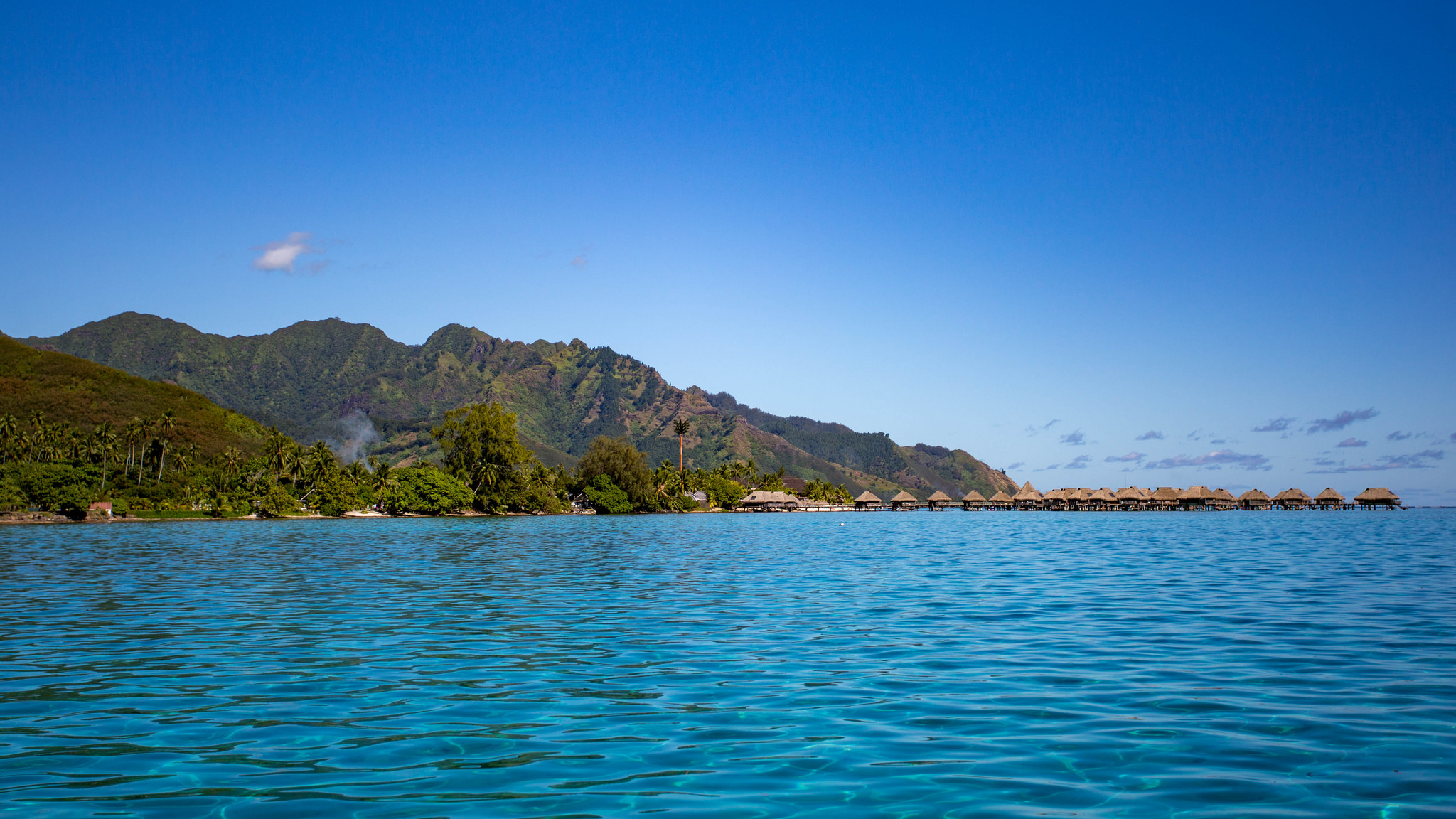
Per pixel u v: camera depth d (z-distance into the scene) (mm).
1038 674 17469
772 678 17297
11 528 109938
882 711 14625
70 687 16656
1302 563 46281
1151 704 14938
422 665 18750
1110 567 45000
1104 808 10102
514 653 20188
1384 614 25672
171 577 40312
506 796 10641
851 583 36844
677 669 18172
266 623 25344
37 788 10922
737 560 51594
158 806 10289
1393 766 11516
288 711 14789
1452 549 59438
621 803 10352
